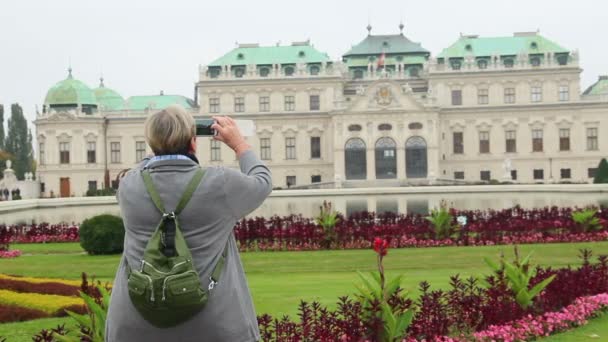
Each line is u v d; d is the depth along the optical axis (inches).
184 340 335.9
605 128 4958.2
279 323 614.2
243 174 357.7
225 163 5236.2
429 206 2896.2
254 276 1168.2
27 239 1786.4
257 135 5187.0
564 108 4982.8
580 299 762.2
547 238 1526.8
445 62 5093.5
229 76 5187.0
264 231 1546.5
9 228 1872.5
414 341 593.3
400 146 4891.7
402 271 1172.5
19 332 733.9
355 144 4940.9
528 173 5027.1
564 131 5004.9
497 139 5044.3
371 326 565.0
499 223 1620.3
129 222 348.2
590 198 3125.0
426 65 5275.6
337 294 939.3
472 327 669.9
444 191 3661.4
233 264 352.8
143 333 335.9
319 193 3722.9
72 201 3531.0
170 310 324.2
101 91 5654.5
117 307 341.7
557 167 5002.5
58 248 1656.0
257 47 5364.2
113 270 1248.2
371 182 4877.0
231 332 340.2
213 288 339.9
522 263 725.9
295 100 5187.0
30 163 6510.8
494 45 5167.3
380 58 5044.3
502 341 642.8
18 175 6151.6
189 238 342.3
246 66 5196.9
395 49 5516.7
